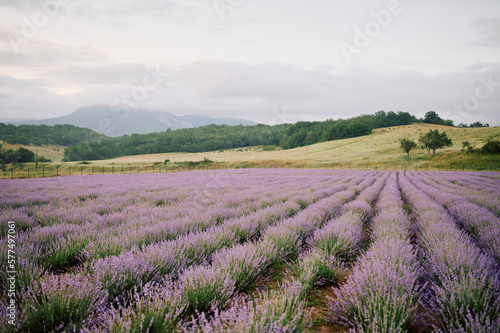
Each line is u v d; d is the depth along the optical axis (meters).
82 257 4.33
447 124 173.25
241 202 10.23
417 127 129.38
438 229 5.28
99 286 2.90
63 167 62.50
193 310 2.85
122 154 128.50
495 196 10.86
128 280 3.19
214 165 69.19
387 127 149.75
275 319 2.34
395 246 4.10
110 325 2.24
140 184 19.58
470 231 6.32
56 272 3.96
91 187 16.81
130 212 7.69
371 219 8.35
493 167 47.62
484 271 3.17
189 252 4.26
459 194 12.46
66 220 6.66
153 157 109.31
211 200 10.23
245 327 2.09
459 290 2.85
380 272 3.10
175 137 137.88
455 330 2.30
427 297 3.13
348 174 35.84
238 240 5.37
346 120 171.75
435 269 3.52
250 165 69.62
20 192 12.88
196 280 2.99
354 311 2.80
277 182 21.41
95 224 6.10
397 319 2.53
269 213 7.35
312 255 4.28
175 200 11.44
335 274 3.90
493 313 2.56
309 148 106.38
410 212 10.24
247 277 3.57
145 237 4.89
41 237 4.84
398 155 71.31
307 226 6.13
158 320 2.41
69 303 2.60
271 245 4.61
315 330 2.72
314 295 3.57
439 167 53.69
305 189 15.54
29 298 2.77
